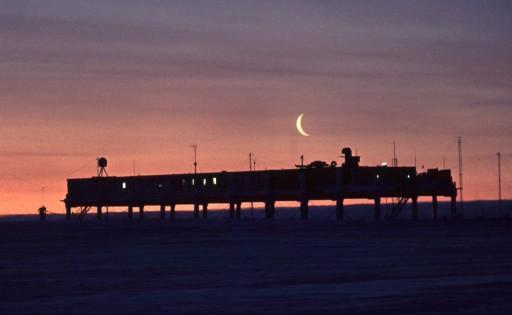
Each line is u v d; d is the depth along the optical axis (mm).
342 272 50750
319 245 80312
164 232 120250
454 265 54500
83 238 102625
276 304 36844
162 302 37781
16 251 75688
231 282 45562
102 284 45219
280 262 59281
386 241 86438
